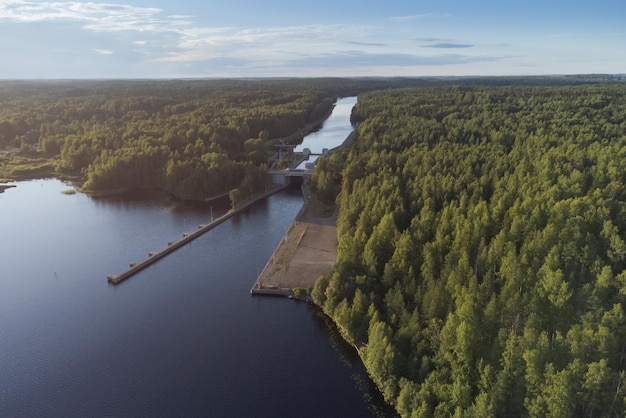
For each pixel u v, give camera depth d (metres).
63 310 138.75
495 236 121.50
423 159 194.25
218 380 108.44
